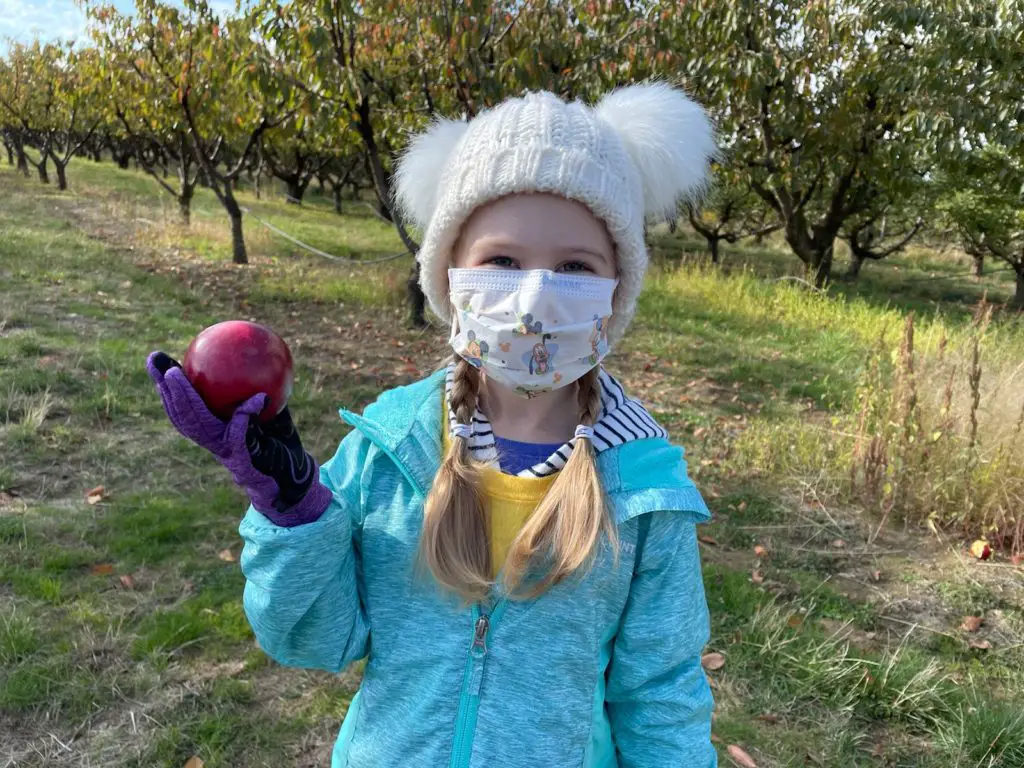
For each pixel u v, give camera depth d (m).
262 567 1.06
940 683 3.01
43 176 24.77
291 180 29.03
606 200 1.19
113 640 2.97
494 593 1.15
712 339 9.23
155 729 2.60
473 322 1.21
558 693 1.16
